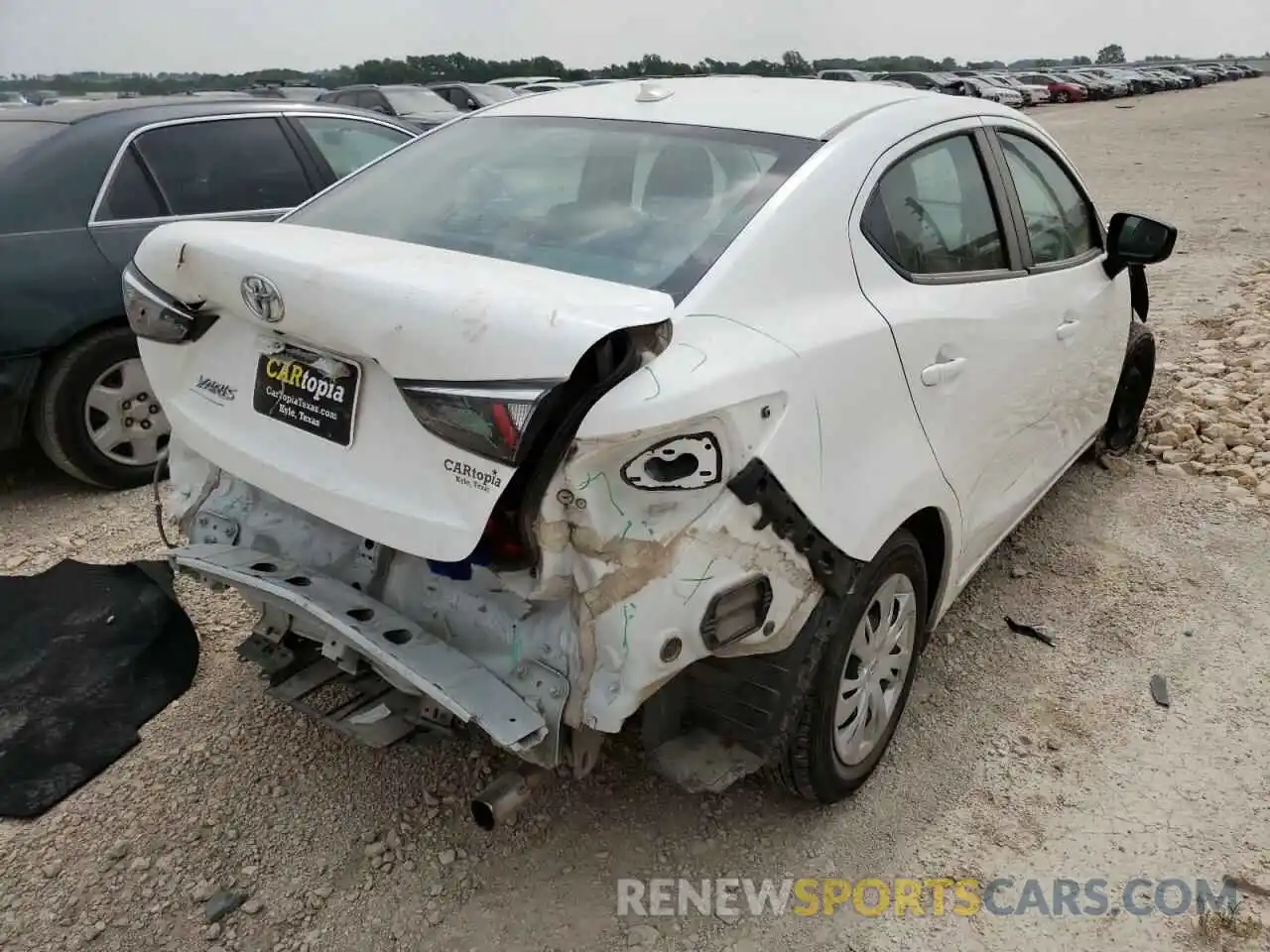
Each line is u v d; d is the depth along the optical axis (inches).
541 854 103.1
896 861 104.0
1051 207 150.3
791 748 99.5
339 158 221.1
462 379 75.2
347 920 95.1
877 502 97.1
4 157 175.0
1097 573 159.9
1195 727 124.8
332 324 82.2
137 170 186.1
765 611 86.7
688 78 135.8
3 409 166.9
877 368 98.7
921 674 134.0
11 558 153.9
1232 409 218.7
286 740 117.2
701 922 96.1
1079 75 1876.2
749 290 90.7
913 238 112.1
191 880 98.8
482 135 124.3
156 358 105.6
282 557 102.0
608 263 94.7
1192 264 366.9
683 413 76.5
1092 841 107.0
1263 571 160.9
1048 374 140.9
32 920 93.7
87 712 118.9
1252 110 1270.9
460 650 88.4
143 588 140.6
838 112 113.7
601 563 78.4
